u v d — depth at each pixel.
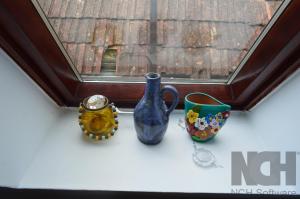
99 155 0.77
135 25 0.89
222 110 0.75
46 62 0.70
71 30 0.84
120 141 0.82
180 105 0.92
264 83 0.77
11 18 0.53
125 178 0.71
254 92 0.83
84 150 0.78
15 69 0.64
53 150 0.78
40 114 0.79
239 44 0.87
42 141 0.80
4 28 0.54
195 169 0.74
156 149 0.79
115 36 0.89
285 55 0.65
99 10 0.86
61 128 0.86
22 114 0.68
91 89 0.93
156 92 0.71
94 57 0.91
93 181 0.70
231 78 0.93
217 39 0.89
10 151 0.64
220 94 0.92
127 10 0.87
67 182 0.69
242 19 0.84
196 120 0.76
